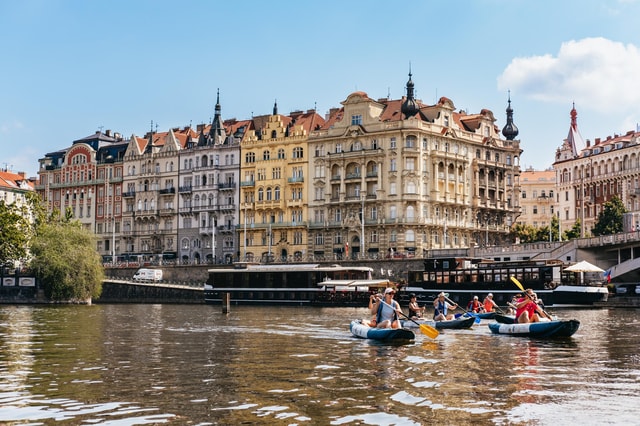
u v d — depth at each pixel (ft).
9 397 76.54
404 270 363.15
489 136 470.80
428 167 420.77
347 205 431.43
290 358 107.96
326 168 439.22
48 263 324.39
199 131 525.34
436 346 124.16
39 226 374.22
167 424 64.64
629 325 176.35
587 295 263.70
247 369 96.12
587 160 513.04
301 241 447.42
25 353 116.16
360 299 299.79
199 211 487.61
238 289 337.11
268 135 465.47
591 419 66.08
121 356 111.45
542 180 649.20
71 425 64.54
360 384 83.82
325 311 266.36
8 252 354.54
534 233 479.41
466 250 372.38
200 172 489.26
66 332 161.07
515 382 85.25
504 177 476.54
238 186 473.67
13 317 223.10
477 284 286.66
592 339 136.46
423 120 435.53
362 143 429.79
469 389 80.43
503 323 153.99
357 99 433.48
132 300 370.53
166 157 508.53
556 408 70.44
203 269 422.00
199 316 230.89
